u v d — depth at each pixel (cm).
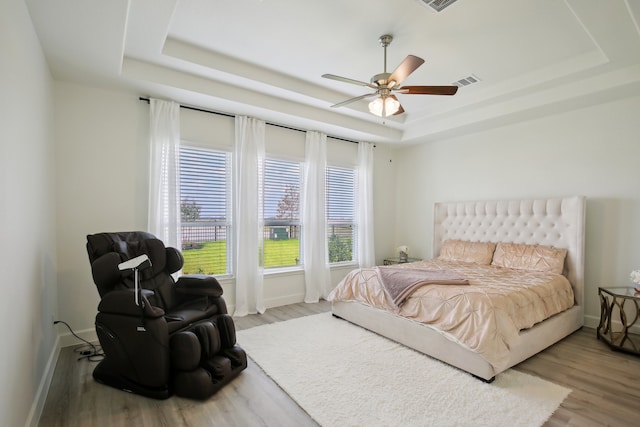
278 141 438
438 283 290
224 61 313
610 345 294
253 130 403
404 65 238
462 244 454
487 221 443
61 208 292
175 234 344
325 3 230
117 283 239
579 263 349
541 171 402
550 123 395
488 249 423
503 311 242
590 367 256
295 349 286
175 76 312
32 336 194
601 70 303
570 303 335
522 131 421
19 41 171
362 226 525
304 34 271
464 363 243
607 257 349
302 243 465
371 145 536
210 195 385
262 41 283
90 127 308
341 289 361
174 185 344
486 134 461
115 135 321
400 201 583
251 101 362
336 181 513
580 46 285
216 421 188
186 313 248
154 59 289
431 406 201
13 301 156
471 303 245
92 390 221
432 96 402
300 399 209
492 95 373
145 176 337
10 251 153
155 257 276
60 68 269
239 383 231
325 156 477
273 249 437
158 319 211
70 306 296
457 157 496
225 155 397
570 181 378
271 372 245
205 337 227
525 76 343
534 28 258
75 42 229
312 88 380
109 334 218
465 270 373
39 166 223
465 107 410
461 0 223
